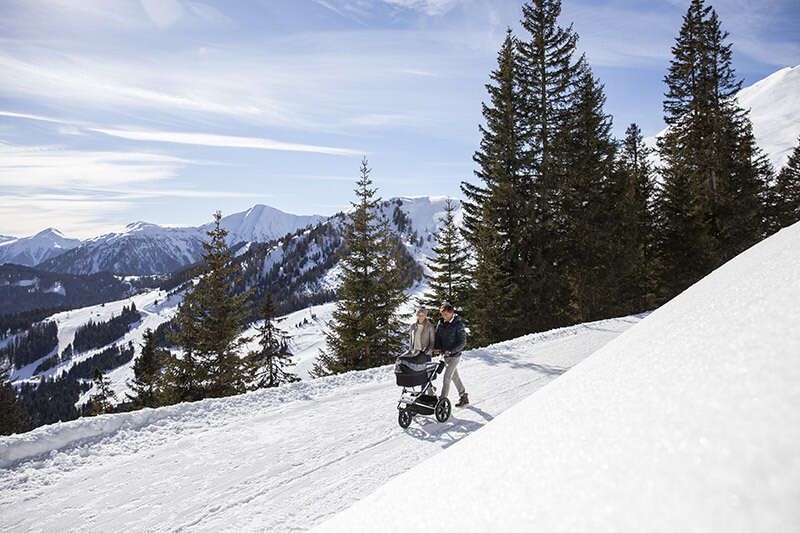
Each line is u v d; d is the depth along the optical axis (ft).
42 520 15.11
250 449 20.34
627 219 79.87
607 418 3.18
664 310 5.98
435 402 21.99
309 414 24.97
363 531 3.95
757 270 4.52
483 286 72.74
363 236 79.97
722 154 88.43
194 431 22.91
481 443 4.56
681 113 93.25
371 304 78.48
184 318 70.69
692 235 85.87
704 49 90.22
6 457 18.75
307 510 14.98
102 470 18.65
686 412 2.53
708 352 3.09
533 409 4.58
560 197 72.95
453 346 22.62
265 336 113.80
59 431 20.72
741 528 1.49
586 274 77.56
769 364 2.41
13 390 118.73
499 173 72.23
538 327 71.61
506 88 73.15
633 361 4.00
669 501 1.95
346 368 77.10
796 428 1.79
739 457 1.88
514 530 2.61
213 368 71.67
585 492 2.51
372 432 21.72
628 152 114.93
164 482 17.46
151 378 76.28
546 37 74.28
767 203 111.86
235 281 73.31
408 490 4.35
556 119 73.51
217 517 14.85
